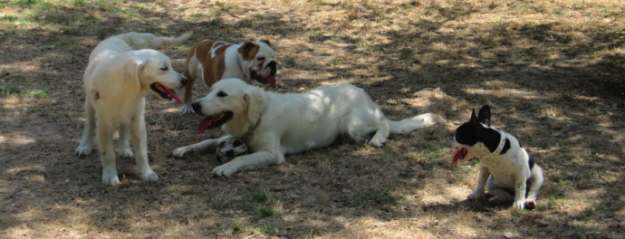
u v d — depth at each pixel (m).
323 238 4.04
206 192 4.89
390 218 4.43
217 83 5.44
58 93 7.66
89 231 4.06
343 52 10.31
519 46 10.39
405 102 7.77
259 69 6.61
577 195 4.79
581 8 12.82
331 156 5.90
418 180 5.22
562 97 7.76
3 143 5.84
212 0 13.55
